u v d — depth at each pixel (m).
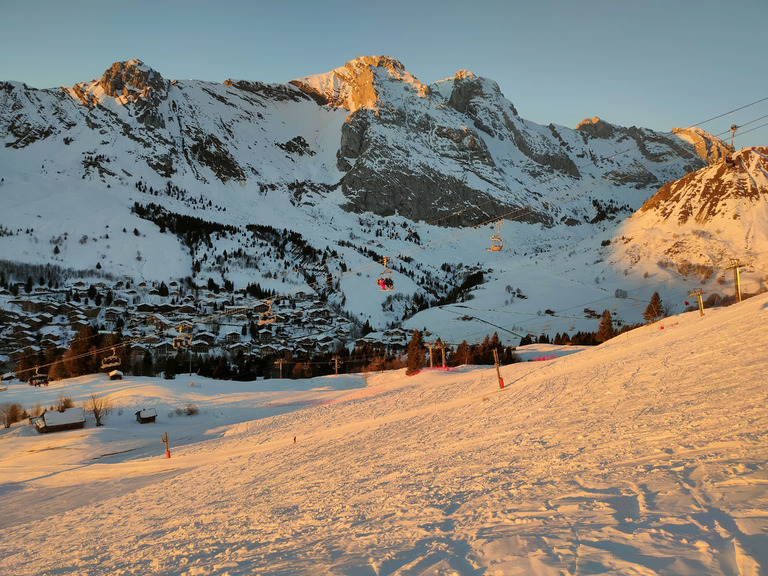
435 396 64.50
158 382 115.00
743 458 14.17
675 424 21.55
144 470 56.56
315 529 17.09
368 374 126.00
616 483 14.41
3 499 51.91
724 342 40.34
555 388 45.62
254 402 97.06
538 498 14.55
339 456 39.06
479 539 11.46
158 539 22.45
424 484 21.45
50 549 27.16
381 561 11.07
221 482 39.72
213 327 194.25
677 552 8.85
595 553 9.31
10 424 86.56
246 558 14.59
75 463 64.19
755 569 7.75
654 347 50.09
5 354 162.25
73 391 106.88
